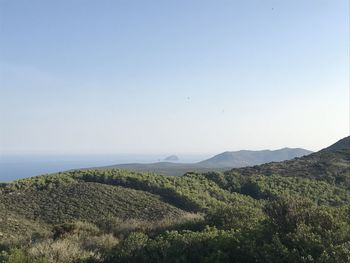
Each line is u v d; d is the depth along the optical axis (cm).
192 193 3688
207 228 1164
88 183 3878
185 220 1666
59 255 1157
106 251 1158
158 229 1611
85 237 1580
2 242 1614
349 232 880
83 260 1088
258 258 845
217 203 3447
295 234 880
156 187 3828
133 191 3706
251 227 1102
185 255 939
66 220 2848
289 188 4050
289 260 807
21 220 2700
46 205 3216
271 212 1012
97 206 3191
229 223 1345
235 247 915
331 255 771
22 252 1152
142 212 3100
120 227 1778
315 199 3603
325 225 930
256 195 4075
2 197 3400
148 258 955
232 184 4406
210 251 935
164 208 3222
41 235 1736
